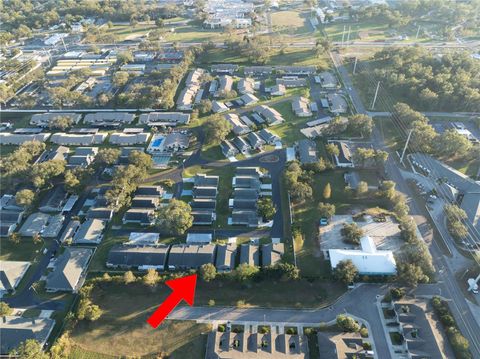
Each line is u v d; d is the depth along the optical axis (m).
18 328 94.44
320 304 102.25
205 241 120.94
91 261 116.44
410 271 101.69
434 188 139.00
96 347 93.75
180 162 158.75
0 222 130.00
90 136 174.50
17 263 115.12
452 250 116.00
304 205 134.50
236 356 86.94
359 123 165.75
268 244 117.31
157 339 95.06
